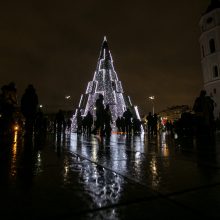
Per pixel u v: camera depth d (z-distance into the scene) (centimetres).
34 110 1247
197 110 1373
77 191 240
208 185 262
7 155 543
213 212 183
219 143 936
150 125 2391
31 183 274
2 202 206
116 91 5875
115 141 1158
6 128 1211
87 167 384
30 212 184
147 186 258
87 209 190
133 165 402
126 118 2525
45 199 214
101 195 226
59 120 1773
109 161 450
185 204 201
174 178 298
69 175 320
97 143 999
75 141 1136
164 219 171
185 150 667
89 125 2370
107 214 180
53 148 730
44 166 394
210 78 4853
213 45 4866
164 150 669
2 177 308
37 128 1953
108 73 5956
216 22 4778
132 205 199
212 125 1360
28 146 787
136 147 782
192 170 353
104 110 1720
